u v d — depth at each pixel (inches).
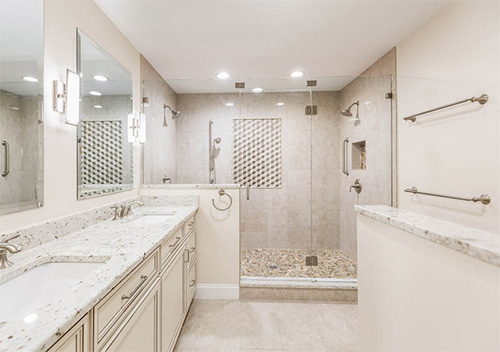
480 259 22.9
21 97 43.7
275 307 85.8
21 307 34.4
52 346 21.6
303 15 75.0
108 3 67.8
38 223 46.4
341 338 69.9
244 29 82.2
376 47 95.5
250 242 116.2
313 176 118.0
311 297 90.4
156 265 49.2
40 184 47.3
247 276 98.7
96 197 66.5
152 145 101.0
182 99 108.8
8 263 35.0
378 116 101.1
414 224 32.4
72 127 57.2
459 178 67.7
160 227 58.5
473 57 63.2
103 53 71.1
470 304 25.0
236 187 93.4
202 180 108.2
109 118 73.6
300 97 116.6
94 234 52.7
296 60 106.4
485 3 59.9
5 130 40.6
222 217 93.4
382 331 41.4
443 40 72.6
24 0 44.7
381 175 101.0
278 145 115.6
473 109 63.3
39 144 47.1
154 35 84.5
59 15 53.3
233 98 110.4
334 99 117.6
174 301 61.7
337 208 118.1
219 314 81.4
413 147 86.0
